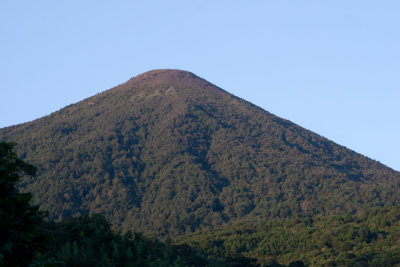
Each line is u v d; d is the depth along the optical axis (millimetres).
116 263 61969
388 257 121812
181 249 112250
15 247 13891
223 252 156625
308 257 143250
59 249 64062
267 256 153625
